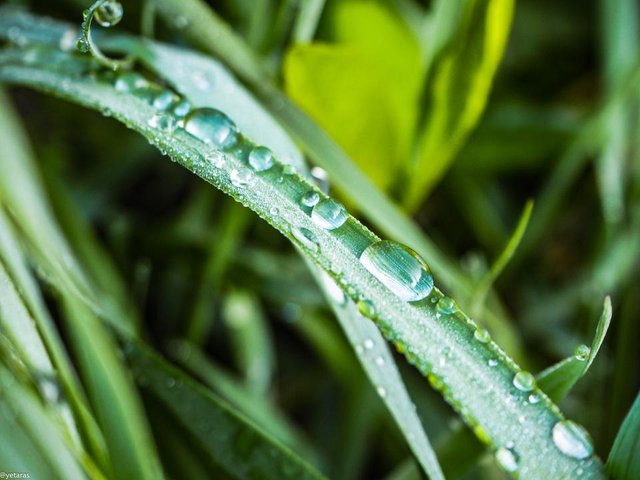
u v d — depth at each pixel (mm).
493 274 125
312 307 150
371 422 145
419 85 133
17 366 108
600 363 143
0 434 103
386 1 135
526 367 141
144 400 118
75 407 110
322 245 108
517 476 105
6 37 131
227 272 152
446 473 117
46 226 130
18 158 131
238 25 150
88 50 117
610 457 105
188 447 117
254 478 115
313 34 137
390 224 128
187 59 125
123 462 113
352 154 136
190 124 114
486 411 106
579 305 153
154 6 135
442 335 107
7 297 110
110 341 118
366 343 113
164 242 153
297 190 110
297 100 132
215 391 145
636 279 150
